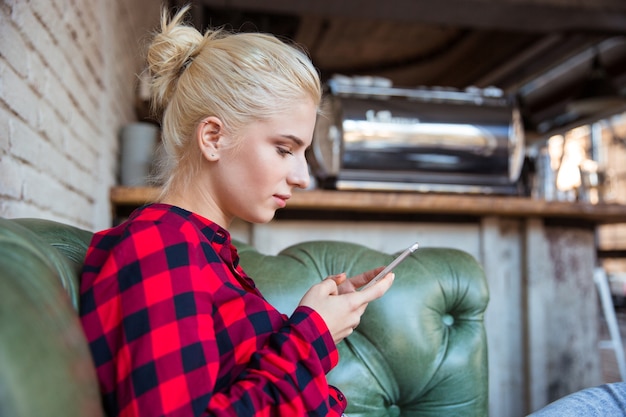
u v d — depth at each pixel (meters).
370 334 1.08
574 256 2.32
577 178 2.65
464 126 2.35
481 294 1.14
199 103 0.72
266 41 0.73
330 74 6.27
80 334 0.44
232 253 0.79
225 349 0.63
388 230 2.19
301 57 0.73
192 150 0.73
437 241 2.23
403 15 4.08
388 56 5.92
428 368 1.07
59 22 1.34
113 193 2.01
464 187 2.36
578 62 5.68
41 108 1.18
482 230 2.25
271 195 0.72
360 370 1.05
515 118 2.41
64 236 0.72
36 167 1.15
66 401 0.35
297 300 1.08
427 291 1.11
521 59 5.48
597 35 4.57
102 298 0.57
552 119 6.16
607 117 5.35
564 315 2.28
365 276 0.84
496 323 2.23
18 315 0.35
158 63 0.78
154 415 0.53
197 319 0.58
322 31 5.26
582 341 2.32
